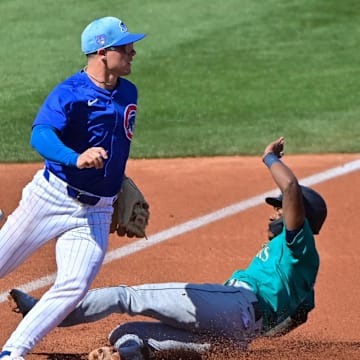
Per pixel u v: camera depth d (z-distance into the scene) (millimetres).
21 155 39438
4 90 48062
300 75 49656
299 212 18703
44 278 26203
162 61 51719
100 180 18203
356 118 43625
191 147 40125
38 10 60188
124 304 18719
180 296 18672
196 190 34469
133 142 40969
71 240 18312
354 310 24062
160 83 48812
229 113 44750
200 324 18703
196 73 50156
